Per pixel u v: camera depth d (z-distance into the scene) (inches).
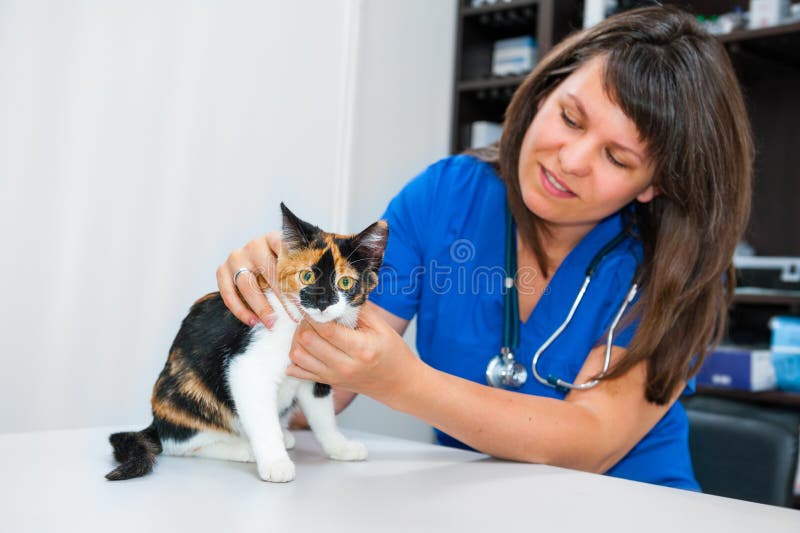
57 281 58.7
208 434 34.6
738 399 79.6
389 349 31.1
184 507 25.0
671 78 38.9
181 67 66.4
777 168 90.4
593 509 27.8
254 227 74.8
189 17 66.5
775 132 90.6
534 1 92.9
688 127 39.6
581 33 45.1
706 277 42.1
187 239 68.3
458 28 102.2
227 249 72.1
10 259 55.7
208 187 69.9
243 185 73.4
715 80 40.8
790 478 54.0
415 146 98.9
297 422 45.7
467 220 50.6
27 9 54.9
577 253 48.6
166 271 66.7
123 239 63.0
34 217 56.9
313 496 27.5
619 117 38.5
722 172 41.6
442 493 29.0
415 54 97.1
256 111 74.1
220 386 34.0
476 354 47.9
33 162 56.4
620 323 44.0
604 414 39.1
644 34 40.9
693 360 44.8
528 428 35.3
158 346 66.4
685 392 51.3
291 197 79.0
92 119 59.9
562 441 36.1
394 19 93.0
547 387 46.7
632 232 48.9
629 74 38.1
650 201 47.3
